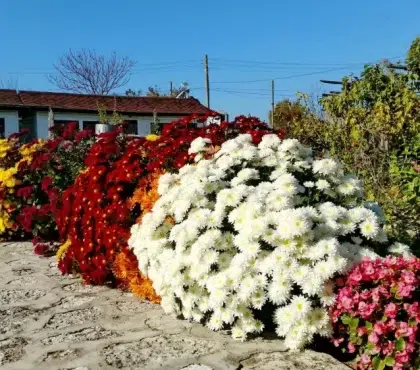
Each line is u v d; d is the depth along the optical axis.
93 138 7.96
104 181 5.52
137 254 4.46
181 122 5.80
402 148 7.11
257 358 3.44
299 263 3.58
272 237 3.62
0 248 7.73
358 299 3.16
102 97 31.70
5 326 4.26
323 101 8.76
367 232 3.76
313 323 3.41
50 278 5.82
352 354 3.50
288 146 4.38
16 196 8.28
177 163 5.07
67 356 3.61
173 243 4.26
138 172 5.26
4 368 3.45
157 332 3.99
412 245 5.13
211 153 4.92
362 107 8.17
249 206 3.80
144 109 31.84
